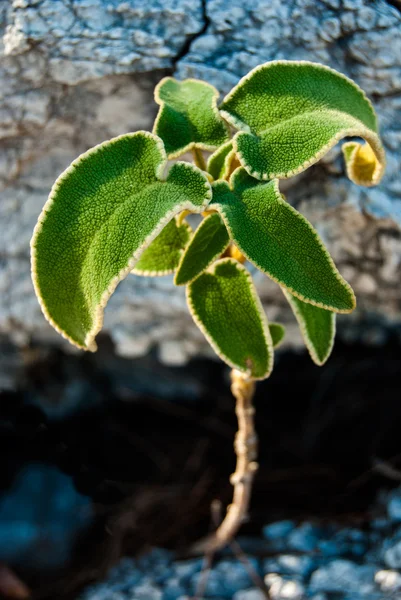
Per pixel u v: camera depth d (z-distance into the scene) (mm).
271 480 483
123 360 513
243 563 440
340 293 338
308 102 350
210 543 442
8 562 461
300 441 505
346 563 427
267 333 359
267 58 410
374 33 413
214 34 409
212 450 510
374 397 506
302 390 520
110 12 407
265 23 409
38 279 337
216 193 342
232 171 353
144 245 328
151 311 466
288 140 344
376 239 435
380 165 359
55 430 513
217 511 445
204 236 352
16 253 449
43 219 335
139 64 408
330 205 428
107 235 334
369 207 424
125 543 468
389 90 418
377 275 447
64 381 512
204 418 526
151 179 338
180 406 532
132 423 528
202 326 361
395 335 486
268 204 338
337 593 416
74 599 446
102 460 508
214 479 491
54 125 426
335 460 492
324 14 411
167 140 355
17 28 408
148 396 533
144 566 456
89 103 421
